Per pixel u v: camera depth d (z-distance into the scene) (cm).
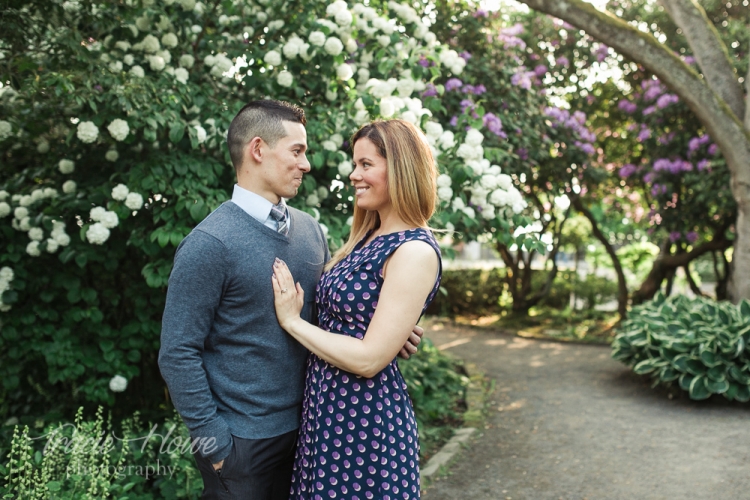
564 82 793
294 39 317
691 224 780
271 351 164
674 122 782
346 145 331
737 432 406
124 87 264
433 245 161
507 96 543
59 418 304
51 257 315
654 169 768
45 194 300
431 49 357
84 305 319
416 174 164
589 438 402
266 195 170
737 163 557
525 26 757
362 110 311
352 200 326
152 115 271
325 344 156
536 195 809
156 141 295
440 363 558
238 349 162
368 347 153
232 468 161
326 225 311
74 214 303
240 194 169
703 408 466
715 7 771
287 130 167
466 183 320
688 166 742
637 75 803
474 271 1091
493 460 363
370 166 167
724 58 587
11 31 285
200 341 158
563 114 654
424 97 367
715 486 317
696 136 751
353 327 161
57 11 296
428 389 465
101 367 299
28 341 304
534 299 970
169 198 291
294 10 328
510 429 424
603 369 618
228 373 162
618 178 878
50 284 311
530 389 541
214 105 302
